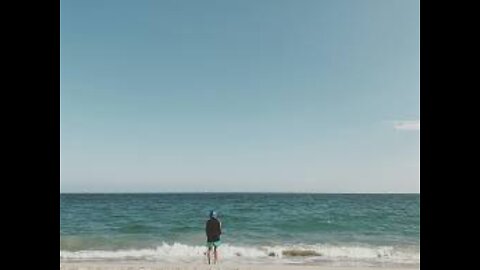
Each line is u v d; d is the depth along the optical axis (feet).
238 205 152.35
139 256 59.11
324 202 168.45
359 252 62.28
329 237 81.30
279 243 74.02
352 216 104.94
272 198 213.87
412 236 81.41
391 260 54.85
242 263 51.01
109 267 43.14
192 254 61.00
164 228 93.09
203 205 151.43
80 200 190.19
